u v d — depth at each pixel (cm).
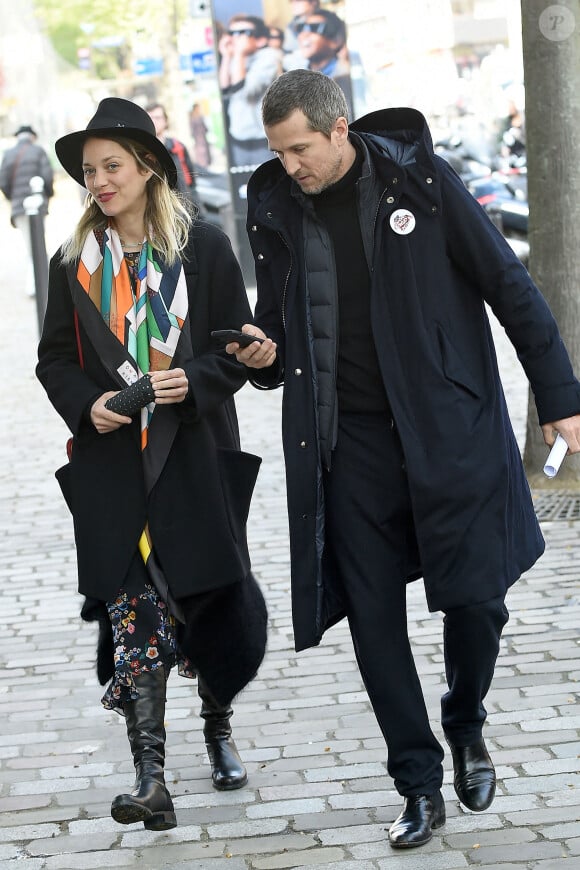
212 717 423
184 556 377
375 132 374
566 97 751
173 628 385
